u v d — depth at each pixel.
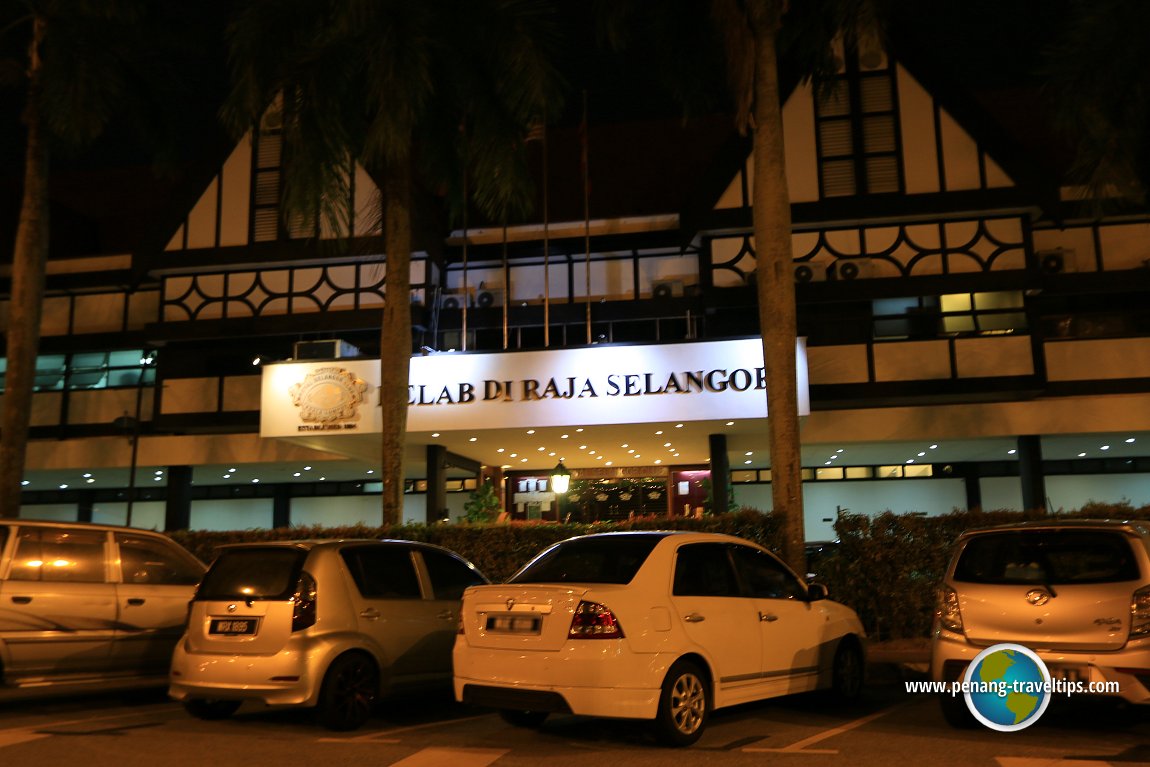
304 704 7.67
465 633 7.28
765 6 13.64
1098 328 23.23
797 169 22.81
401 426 15.27
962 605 7.36
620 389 19.44
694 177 26.95
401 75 14.09
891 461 27.58
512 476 28.66
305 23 14.98
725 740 7.29
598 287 24.83
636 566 7.21
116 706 9.61
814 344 22.72
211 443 26.08
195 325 25.06
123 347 27.05
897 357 22.38
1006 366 21.98
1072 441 24.00
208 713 8.55
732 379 19.02
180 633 9.83
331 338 25.14
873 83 22.91
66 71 16.47
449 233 25.50
